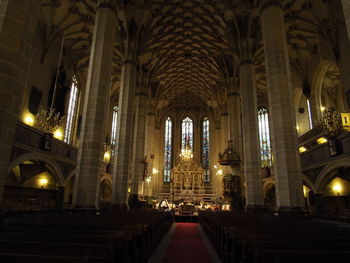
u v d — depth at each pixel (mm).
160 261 7824
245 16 22438
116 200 18672
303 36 23656
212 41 27531
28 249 3395
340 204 19750
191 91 42344
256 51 25188
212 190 42094
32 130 15320
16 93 6641
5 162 6309
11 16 6656
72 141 26203
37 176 21703
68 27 22109
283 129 13188
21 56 6742
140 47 23578
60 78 23078
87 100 13953
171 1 22062
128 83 21297
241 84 22125
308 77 26094
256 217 11125
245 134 20453
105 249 3422
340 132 15914
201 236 13508
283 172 12797
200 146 47344
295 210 12031
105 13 15453
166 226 14906
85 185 12727
